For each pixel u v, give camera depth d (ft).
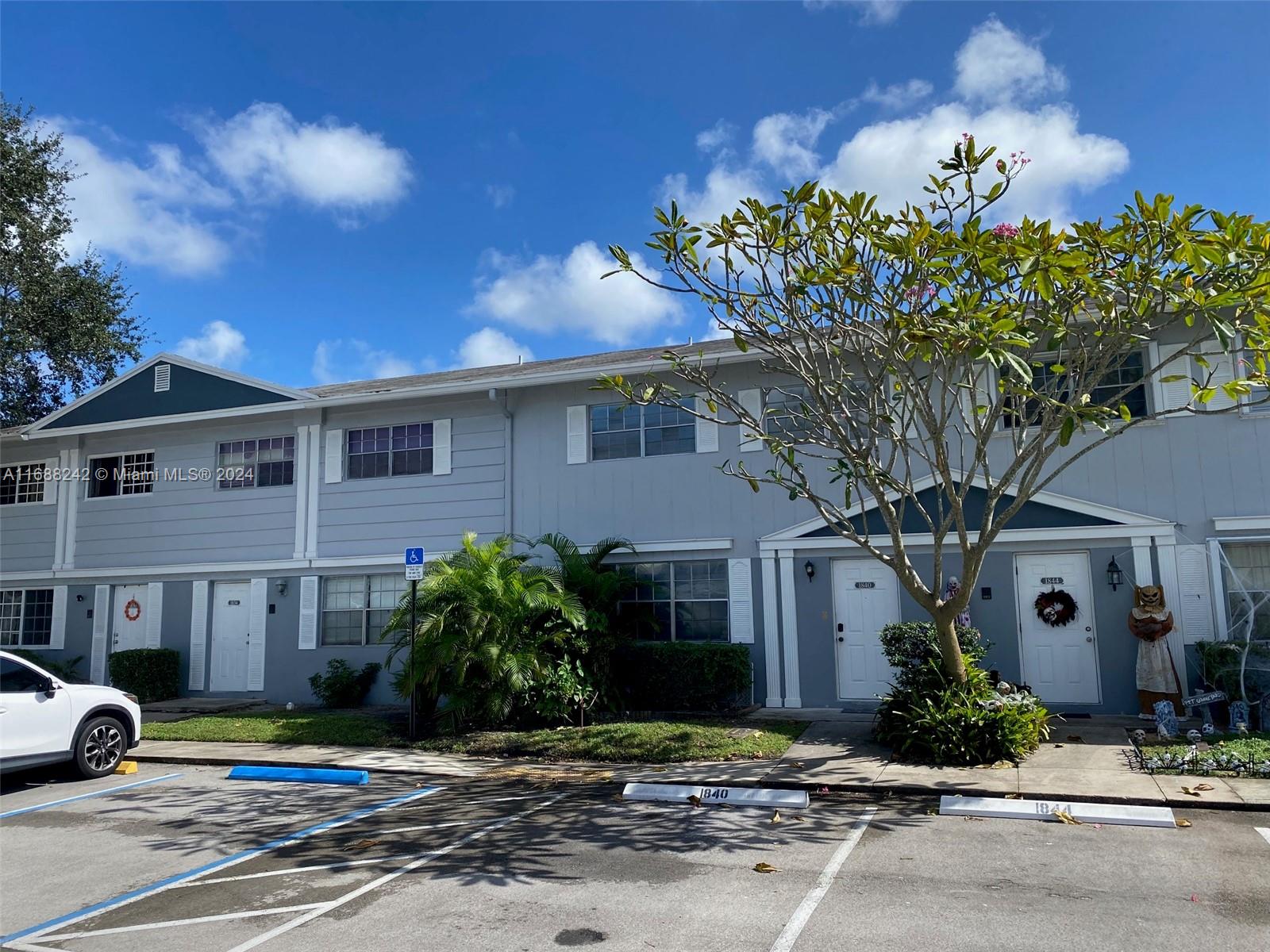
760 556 46.11
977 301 28.14
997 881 20.08
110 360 94.32
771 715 42.63
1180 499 40.06
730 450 47.65
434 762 36.52
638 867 21.76
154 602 58.75
